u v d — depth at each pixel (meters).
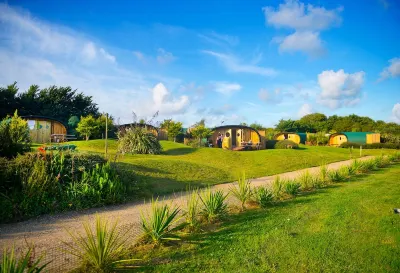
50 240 6.30
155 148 22.58
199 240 6.36
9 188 8.72
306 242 6.23
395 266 5.15
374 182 13.77
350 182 13.98
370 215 8.16
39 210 8.25
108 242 5.05
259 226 7.30
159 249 5.85
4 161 9.30
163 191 11.62
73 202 8.95
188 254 5.62
